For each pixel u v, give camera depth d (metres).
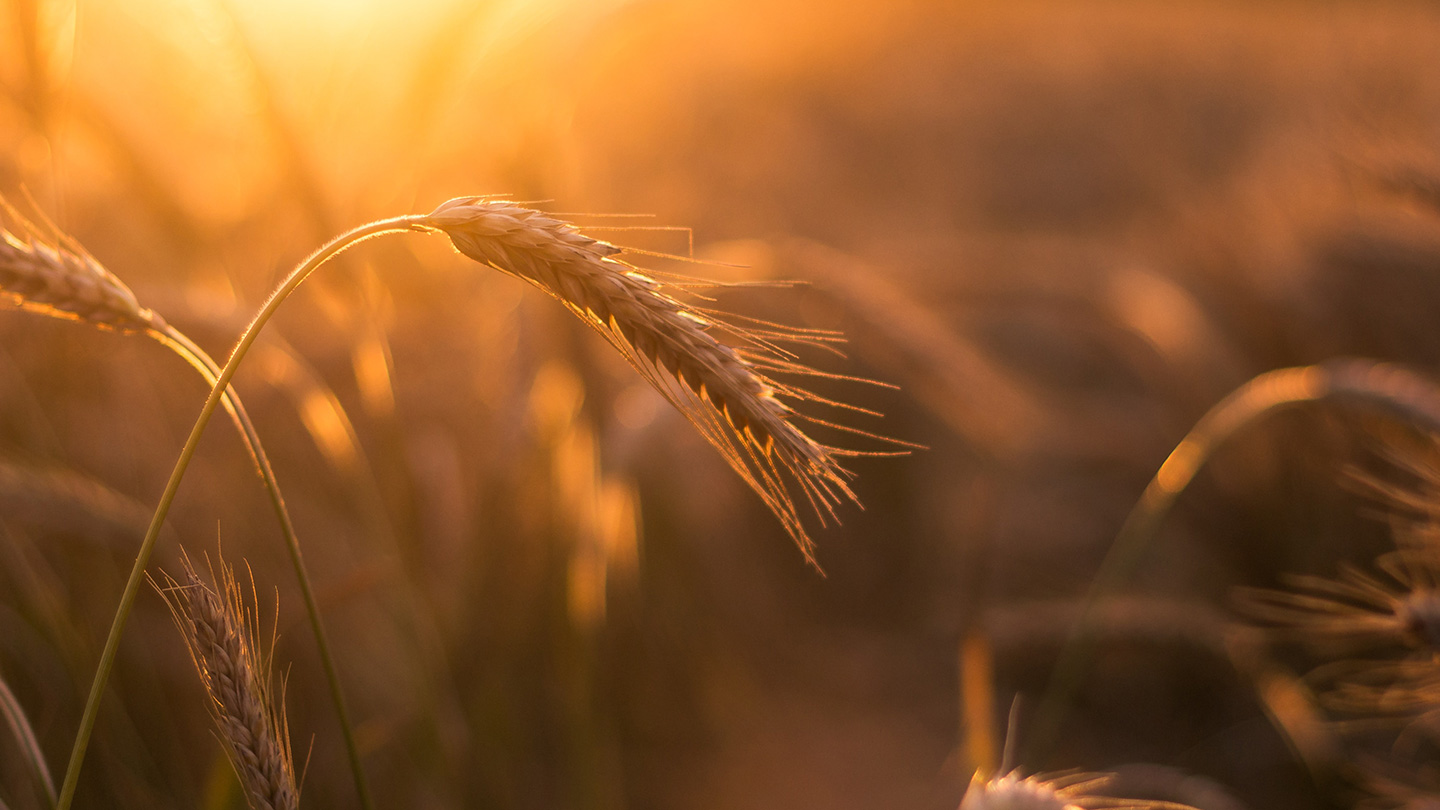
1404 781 0.94
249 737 0.51
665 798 1.17
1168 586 1.42
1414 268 1.30
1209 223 1.76
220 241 0.77
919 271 1.24
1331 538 1.32
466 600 0.84
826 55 3.83
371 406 0.75
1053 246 1.61
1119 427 1.62
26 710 0.73
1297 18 4.95
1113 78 4.05
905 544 1.63
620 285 0.48
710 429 0.50
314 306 0.96
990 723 0.76
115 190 0.86
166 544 0.65
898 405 1.69
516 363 0.80
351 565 0.90
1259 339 1.52
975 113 3.71
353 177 0.67
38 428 0.77
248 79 0.64
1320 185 1.47
